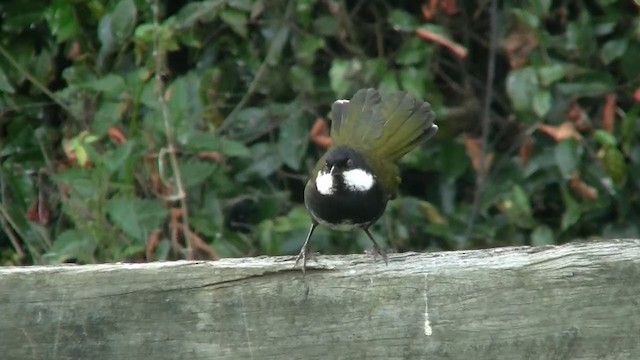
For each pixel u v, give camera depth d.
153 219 9.27
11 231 10.30
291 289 5.06
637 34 9.88
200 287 5.03
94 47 9.99
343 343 5.07
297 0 9.81
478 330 5.05
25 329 5.00
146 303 5.02
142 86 9.37
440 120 10.12
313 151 10.29
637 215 10.23
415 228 10.12
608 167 9.59
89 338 5.01
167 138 9.21
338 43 10.23
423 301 5.06
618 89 10.02
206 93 9.79
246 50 10.05
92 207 9.28
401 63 9.89
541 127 9.79
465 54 9.67
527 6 9.84
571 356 5.04
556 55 10.00
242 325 5.05
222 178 9.77
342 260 5.26
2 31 10.23
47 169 10.21
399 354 5.07
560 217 10.41
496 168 10.24
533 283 5.04
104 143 9.72
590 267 5.03
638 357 5.01
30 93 10.37
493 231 10.05
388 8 10.16
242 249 9.75
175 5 10.20
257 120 9.97
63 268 5.02
